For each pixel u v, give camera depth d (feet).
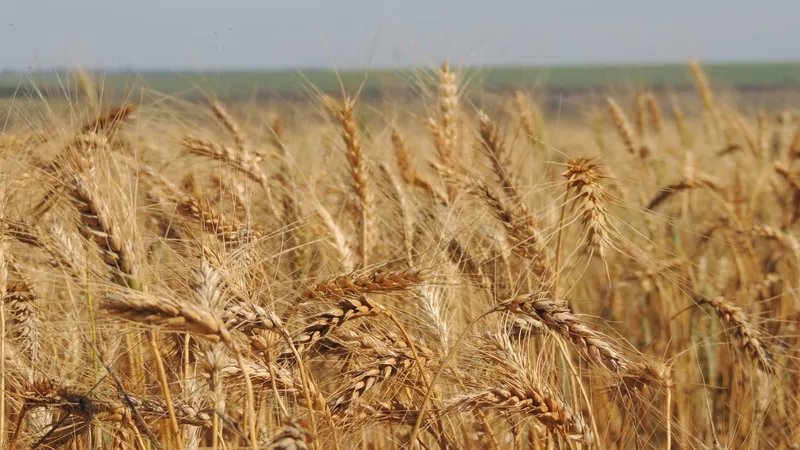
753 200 8.91
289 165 7.19
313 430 5.78
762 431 6.77
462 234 6.61
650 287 7.70
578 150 9.86
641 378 6.23
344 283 6.08
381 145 7.44
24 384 6.10
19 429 6.05
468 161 7.18
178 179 6.96
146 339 6.23
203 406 5.99
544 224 6.73
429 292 6.31
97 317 6.07
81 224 5.93
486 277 6.49
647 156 9.77
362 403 6.07
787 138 11.59
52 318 6.27
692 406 7.12
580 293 7.38
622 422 6.66
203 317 5.59
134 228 5.92
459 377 6.13
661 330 7.34
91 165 6.07
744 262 7.94
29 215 6.34
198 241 6.11
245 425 5.80
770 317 7.49
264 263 6.39
